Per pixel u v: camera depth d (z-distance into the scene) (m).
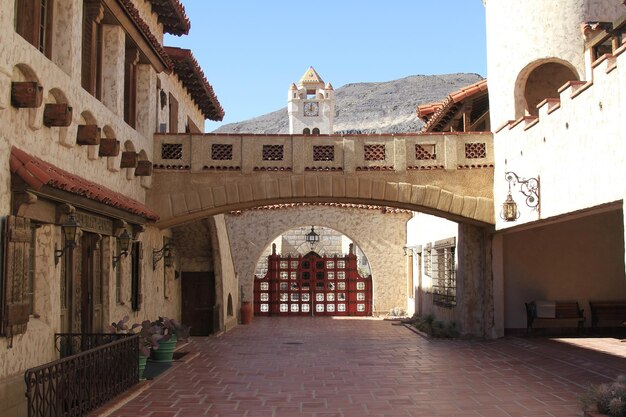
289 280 29.12
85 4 11.38
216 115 24.48
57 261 9.52
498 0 16.11
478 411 9.27
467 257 18.19
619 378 8.86
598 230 18.62
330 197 16.12
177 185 15.83
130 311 13.84
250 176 15.99
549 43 15.06
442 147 16.41
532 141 13.83
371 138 16.36
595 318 18.11
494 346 16.55
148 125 15.10
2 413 7.51
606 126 10.44
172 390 10.87
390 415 9.08
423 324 21.02
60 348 9.62
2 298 7.67
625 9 14.93
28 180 7.87
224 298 21.53
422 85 180.75
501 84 15.95
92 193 9.82
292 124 54.03
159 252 16.27
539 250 18.42
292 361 14.44
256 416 9.01
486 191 16.42
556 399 10.01
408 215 28.45
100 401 8.99
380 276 28.22
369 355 15.34
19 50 8.16
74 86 10.14
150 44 14.23
